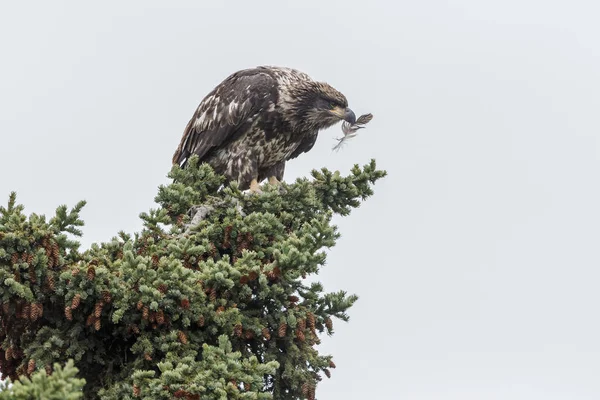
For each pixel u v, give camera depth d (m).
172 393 9.70
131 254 10.30
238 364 9.81
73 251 10.88
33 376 8.16
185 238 12.55
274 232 13.02
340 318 11.89
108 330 11.23
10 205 10.63
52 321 10.91
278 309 11.45
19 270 10.33
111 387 10.77
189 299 10.65
